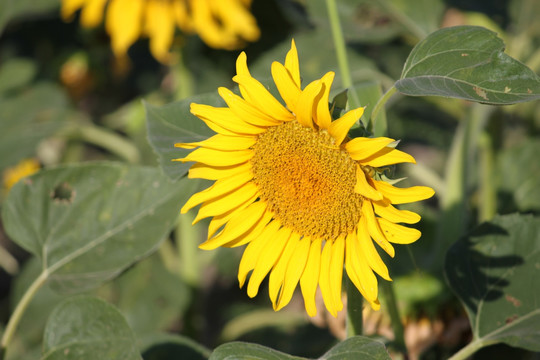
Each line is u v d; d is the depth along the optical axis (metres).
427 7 1.26
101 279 1.05
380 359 0.91
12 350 1.29
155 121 1.01
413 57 0.94
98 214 1.06
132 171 1.06
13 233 1.06
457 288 1.02
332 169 0.95
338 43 1.06
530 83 0.91
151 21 1.33
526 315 1.00
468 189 1.16
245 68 0.94
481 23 1.26
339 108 0.95
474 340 1.01
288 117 0.95
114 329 1.01
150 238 1.05
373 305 0.93
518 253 1.01
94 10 1.36
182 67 1.36
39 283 1.06
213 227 0.98
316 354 1.38
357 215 0.95
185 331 1.38
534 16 1.28
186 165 0.99
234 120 0.95
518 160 1.26
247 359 0.93
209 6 1.33
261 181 0.97
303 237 0.97
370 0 1.26
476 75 0.92
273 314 1.34
